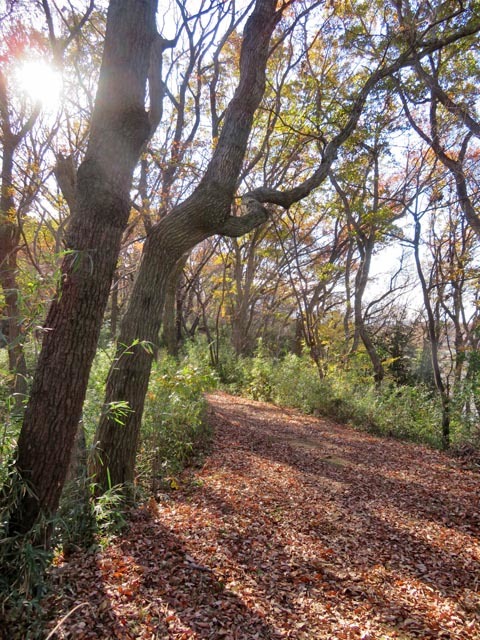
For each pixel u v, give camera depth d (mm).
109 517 4594
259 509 5613
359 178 14523
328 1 10195
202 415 9156
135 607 3334
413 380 21000
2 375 3535
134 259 15758
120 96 3223
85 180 3166
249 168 15961
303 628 3320
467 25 8297
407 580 4121
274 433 10312
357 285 18906
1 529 2881
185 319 29609
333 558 4492
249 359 19734
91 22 10133
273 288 28938
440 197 11789
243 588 3783
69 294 3021
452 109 11461
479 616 3578
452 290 18422
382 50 10375
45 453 2996
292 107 13953
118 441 5023
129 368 5055
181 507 5434
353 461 8375
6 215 8633
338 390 13766
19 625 2879
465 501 6406
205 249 24562
